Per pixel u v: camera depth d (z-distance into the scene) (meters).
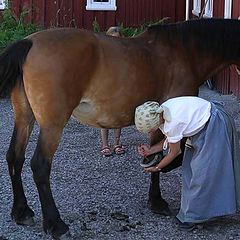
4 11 13.82
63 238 4.44
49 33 4.48
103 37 4.64
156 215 5.07
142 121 4.49
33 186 5.77
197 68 4.98
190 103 4.58
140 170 6.36
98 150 7.14
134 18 15.36
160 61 4.79
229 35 4.97
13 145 4.72
